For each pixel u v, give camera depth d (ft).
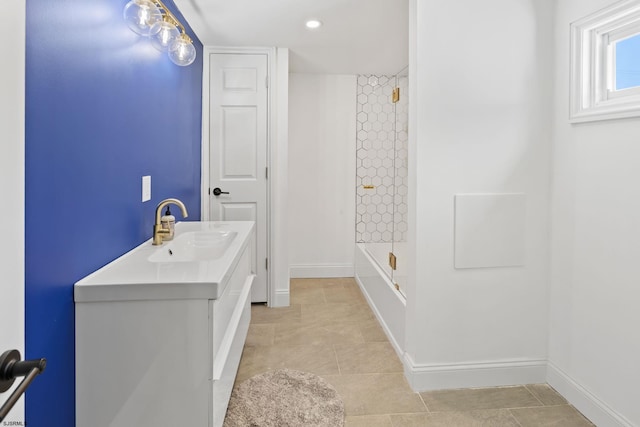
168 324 4.44
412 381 7.12
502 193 7.04
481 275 7.10
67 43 4.11
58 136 3.99
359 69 13.29
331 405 6.55
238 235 7.16
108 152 5.15
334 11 8.61
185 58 6.30
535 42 6.97
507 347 7.23
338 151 14.17
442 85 6.84
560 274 6.92
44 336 3.80
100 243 4.97
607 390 5.93
